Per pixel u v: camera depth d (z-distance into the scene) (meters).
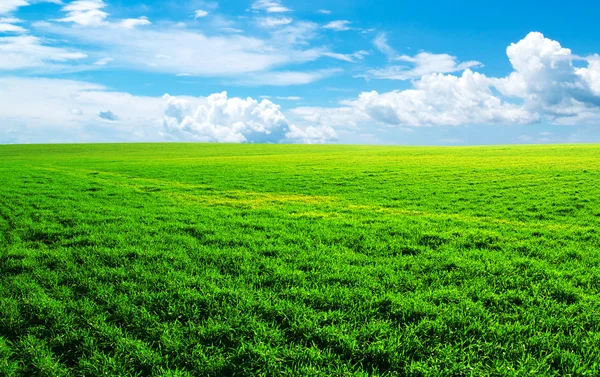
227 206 15.67
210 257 8.30
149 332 5.23
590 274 7.15
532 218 12.85
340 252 8.75
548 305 5.95
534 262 7.87
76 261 8.13
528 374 4.29
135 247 8.98
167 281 6.85
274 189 21.30
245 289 6.50
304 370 4.39
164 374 4.35
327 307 5.96
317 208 15.12
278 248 8.97
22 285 6.72
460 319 5.45
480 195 18.02
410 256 8.37
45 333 5.29
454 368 4.40
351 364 4.65
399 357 4.64
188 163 42.09
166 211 14.16
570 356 4.60
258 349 4.75
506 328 5.26
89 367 4.52
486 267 7.64
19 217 12.83
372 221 12.38
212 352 4.79
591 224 11.70
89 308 5.84
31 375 4.46
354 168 33.44
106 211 14.03
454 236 10.15
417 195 18.31
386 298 6.14
